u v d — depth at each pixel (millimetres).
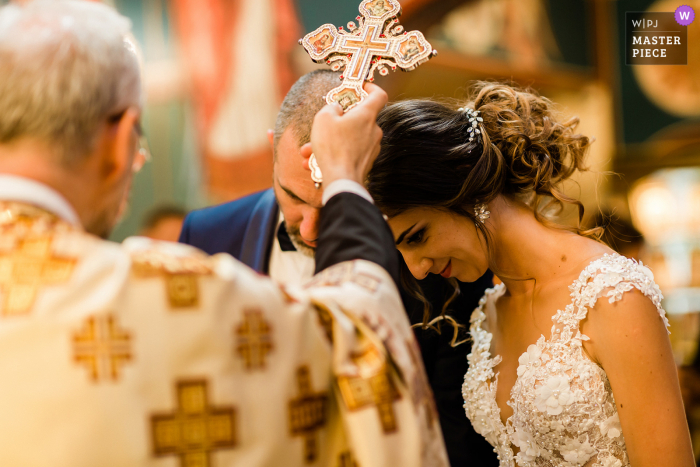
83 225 804
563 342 1503
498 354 1751
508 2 7949
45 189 730
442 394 1842
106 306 692
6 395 651
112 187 813
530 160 1568
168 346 705
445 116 1561
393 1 1221
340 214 904
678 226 8422
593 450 1473
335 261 877
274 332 766
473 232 1575
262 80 6703
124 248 765
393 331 831
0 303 677
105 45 774
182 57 6605
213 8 6613
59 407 658
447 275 1662
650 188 8516
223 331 732
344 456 812
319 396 792
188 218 2250
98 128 766
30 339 665
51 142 731
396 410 797
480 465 1816
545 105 1669
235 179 6688
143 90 850
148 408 689
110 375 678
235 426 721
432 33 7465
